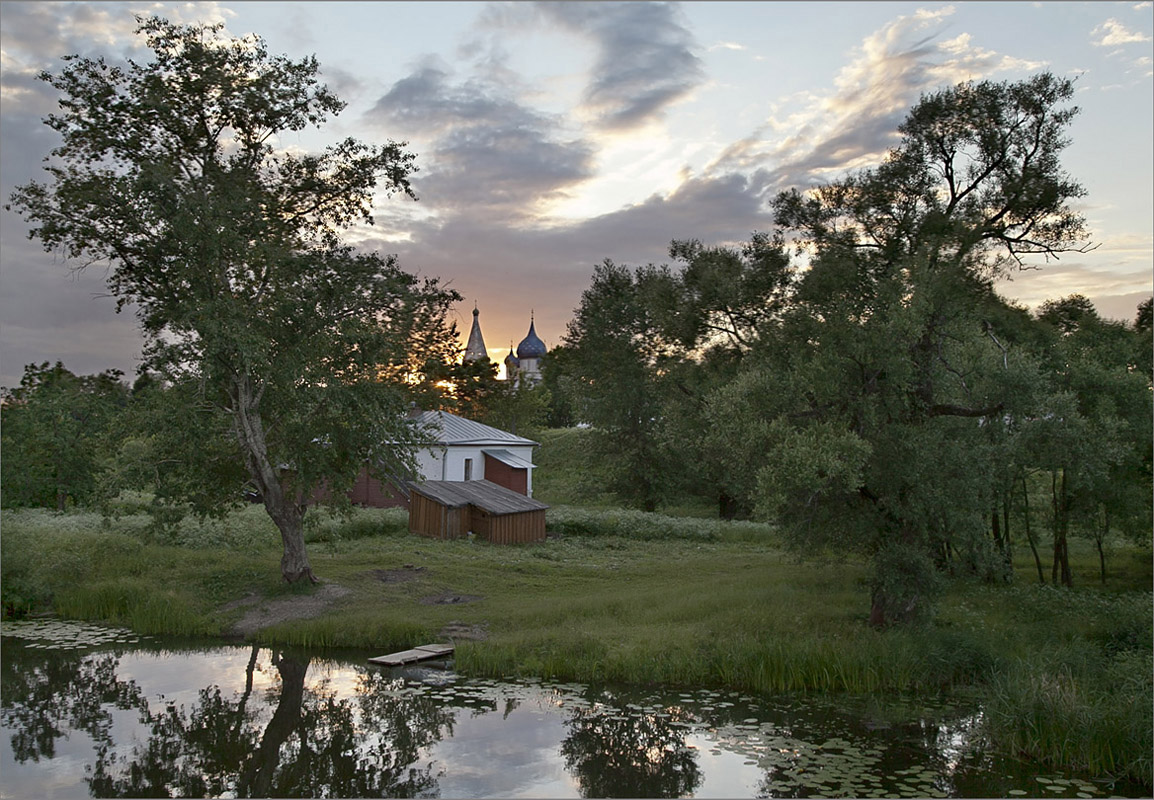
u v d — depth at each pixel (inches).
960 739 430.6
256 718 467.8
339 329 769.6
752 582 850.1
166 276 738.2
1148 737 386.0
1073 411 666.2
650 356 1663.4
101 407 813.9
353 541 1095.6
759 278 820.6
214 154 760.3
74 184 695.1
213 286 735.1
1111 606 699.4
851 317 629.0
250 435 762.2
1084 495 867.4
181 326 705.0
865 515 623.2
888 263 719.7
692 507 1959.9
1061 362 853.2
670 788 361.1
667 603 730.8
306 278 773.3
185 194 690.2
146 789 367.9
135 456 778.8
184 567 853.8
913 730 445.4
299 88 761.6
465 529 1207.6
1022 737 414.9
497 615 716.0
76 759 405.4
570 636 589.6
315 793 363.3
